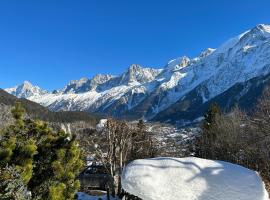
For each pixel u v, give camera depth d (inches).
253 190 417.7
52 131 498.9
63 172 459.8
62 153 467.2
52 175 456.4
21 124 474.9
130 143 1392.7
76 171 503.2
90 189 1403.8
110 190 1224.8
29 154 414.6
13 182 373.1
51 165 455.8
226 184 418.3
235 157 1379.2
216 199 411.2
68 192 465.7
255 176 434.3
